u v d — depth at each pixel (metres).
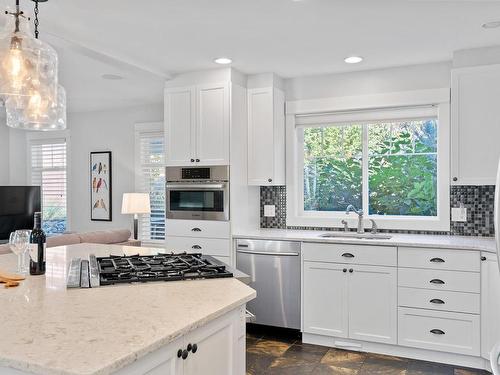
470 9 2.78
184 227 4.26
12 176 6.98
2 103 2.44
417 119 4.11
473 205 3.83
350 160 4.46
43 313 1.50
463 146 3.55
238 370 1.80
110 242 4.17
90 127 6.49
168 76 4.30
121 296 1.74
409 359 3.44
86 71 4.29
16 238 2.08
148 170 6.07
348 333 3.63
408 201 4.23
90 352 1.16
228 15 2.88
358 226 4.14
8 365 1.12
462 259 3.26
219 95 4.12
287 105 4.54
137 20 2.96
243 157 4.31
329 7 2.75
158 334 1.30
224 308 1.60
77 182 6.59
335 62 3.95
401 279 3.45
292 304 3.84
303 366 3.29
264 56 3.77
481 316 3.21
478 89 3.51
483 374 3.15
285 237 3.87
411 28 3.11
